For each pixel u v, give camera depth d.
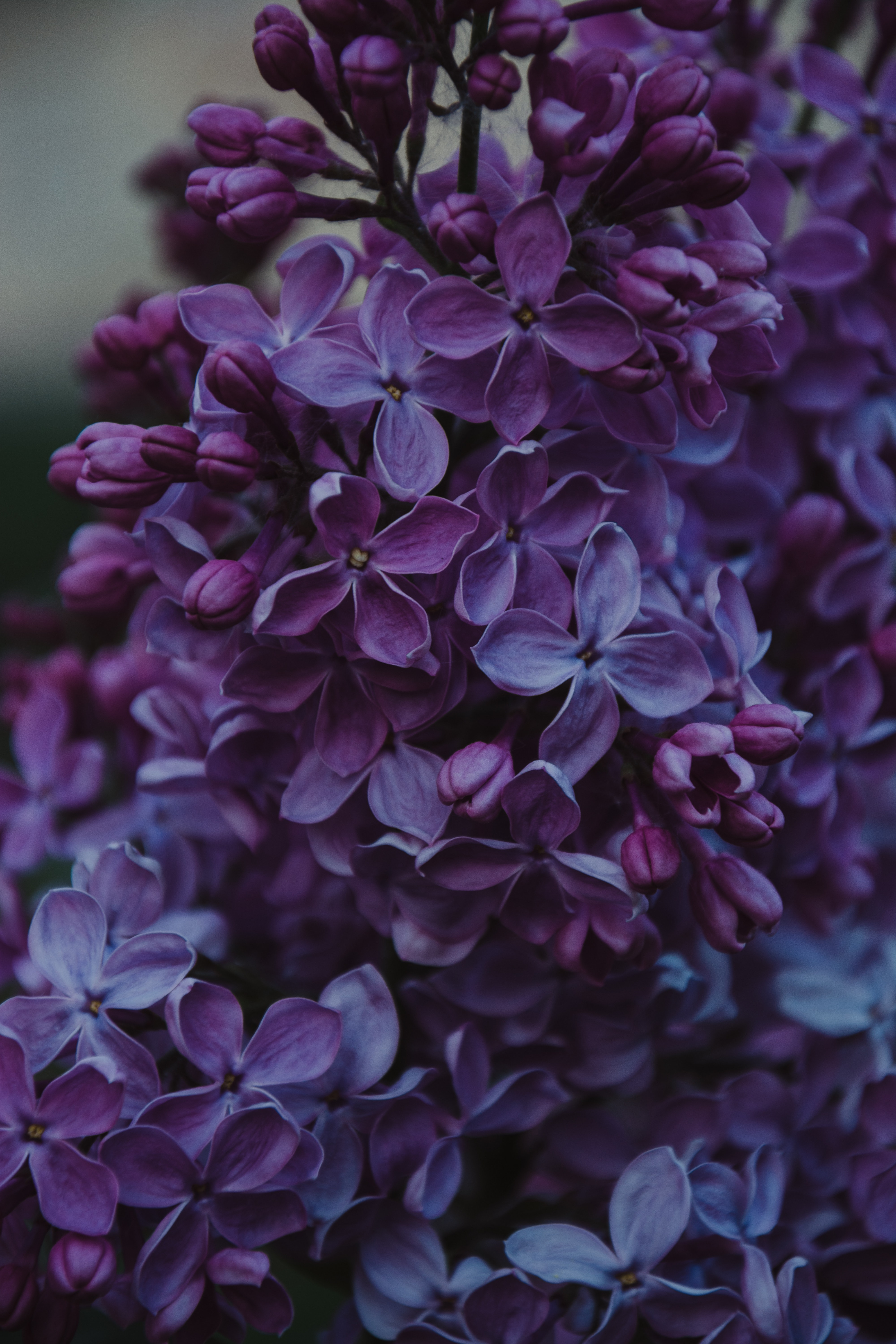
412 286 0.26
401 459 0.26
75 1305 0.26
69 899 0.27
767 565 0.29
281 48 0.26
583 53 0.27
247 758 0.27
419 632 0.26
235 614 0.26
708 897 0.26
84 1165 0.26
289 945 0.29
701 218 0.27
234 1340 0.27
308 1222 0.26
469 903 0.27
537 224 0.25
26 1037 0.26
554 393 0.26
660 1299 0.27
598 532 0.26
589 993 0.28
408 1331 0.27
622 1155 0.28
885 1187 0.28
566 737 0.26
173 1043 0.27
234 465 0.26
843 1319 0.27
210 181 0.27
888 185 0.29
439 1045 0.28
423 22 0.26
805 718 0.26
